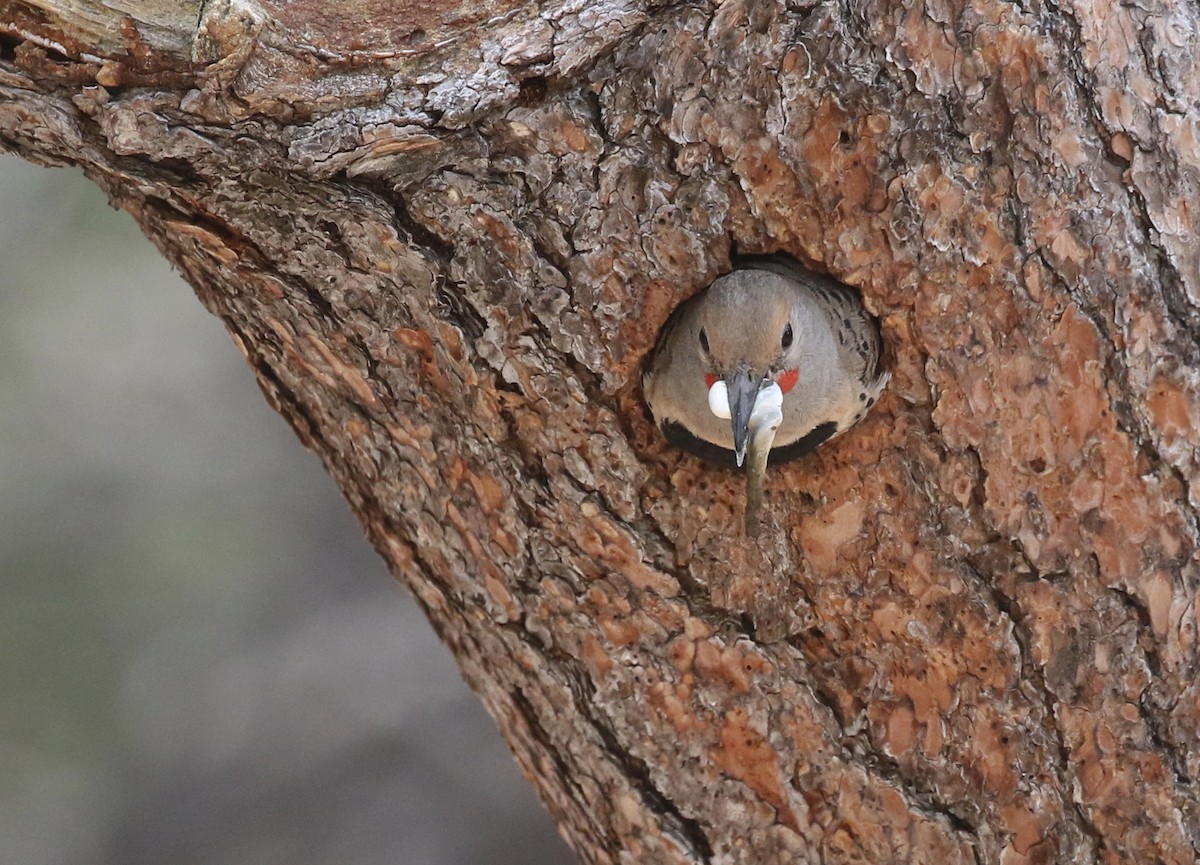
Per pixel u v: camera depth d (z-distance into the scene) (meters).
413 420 6.32
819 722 6.32
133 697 7.58
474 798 7.73
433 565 6.35
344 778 7.73
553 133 6.29
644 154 6.30
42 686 7.41
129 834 7.40
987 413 6.31
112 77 6.25
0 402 7.60
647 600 6.32
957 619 6.31
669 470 6.32
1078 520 6.30
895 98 6.29
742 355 6.31
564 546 6.32
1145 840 6.31
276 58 6.25
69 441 7.70
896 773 6.32
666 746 6.33
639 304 6.31
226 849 7.45
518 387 6.31
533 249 6.30
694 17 6.28
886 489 6.32
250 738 7.69
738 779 6.33
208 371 7.94
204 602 7.79
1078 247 6.29
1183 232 6.29
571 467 6.32
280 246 6.29
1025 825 6.31
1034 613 6.31
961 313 6.30
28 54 6.25
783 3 6.28
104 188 6.31
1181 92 6.29
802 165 6.30
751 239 6.32
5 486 7.55
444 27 6.27
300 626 7.93
